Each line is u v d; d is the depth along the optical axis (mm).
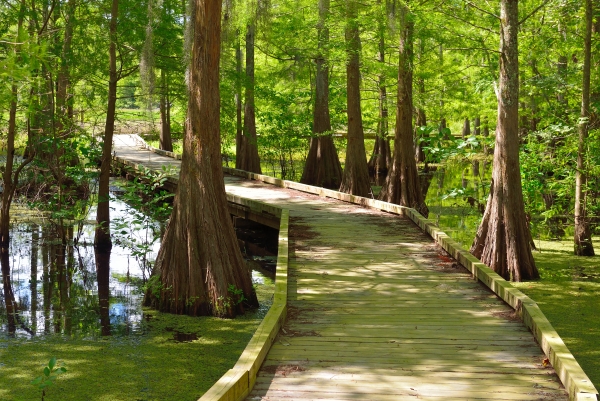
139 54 13773
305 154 31828
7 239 13367
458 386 5289
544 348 5961
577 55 17797
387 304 7570
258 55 27094
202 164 8844
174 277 8906
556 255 12602
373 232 11688
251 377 5227
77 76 13594
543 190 13734
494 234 10781
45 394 6195
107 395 6188
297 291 8109
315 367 5699
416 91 19578
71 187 16547
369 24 15281
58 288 10367
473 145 13180
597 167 12375
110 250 13297
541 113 14562
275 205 14602
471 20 14125
